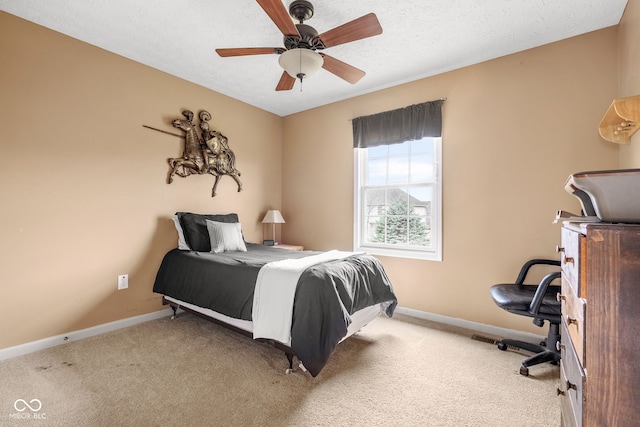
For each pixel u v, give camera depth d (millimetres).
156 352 2230
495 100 2662
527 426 1481
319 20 2184
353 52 2600
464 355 2211
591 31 2262
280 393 1738
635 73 1790
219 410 1587
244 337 2514
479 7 2033
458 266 2834
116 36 2412
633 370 758
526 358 2139
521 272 2375
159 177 2967
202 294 2383
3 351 2086
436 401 1670
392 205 3348
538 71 2469
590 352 815
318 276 1921
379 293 2408
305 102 3812
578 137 2307
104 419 1506
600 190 886
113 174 2641
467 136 2797
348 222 3623
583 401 839
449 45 2488
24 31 2178
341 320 1853
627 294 767
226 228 2990
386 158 3398
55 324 2320
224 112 3568
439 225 2930
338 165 3721
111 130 2629
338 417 1536
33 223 2219
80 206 2449
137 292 2795
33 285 2217
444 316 2893
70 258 2396
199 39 2455
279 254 2762
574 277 998
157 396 1700
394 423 1493
